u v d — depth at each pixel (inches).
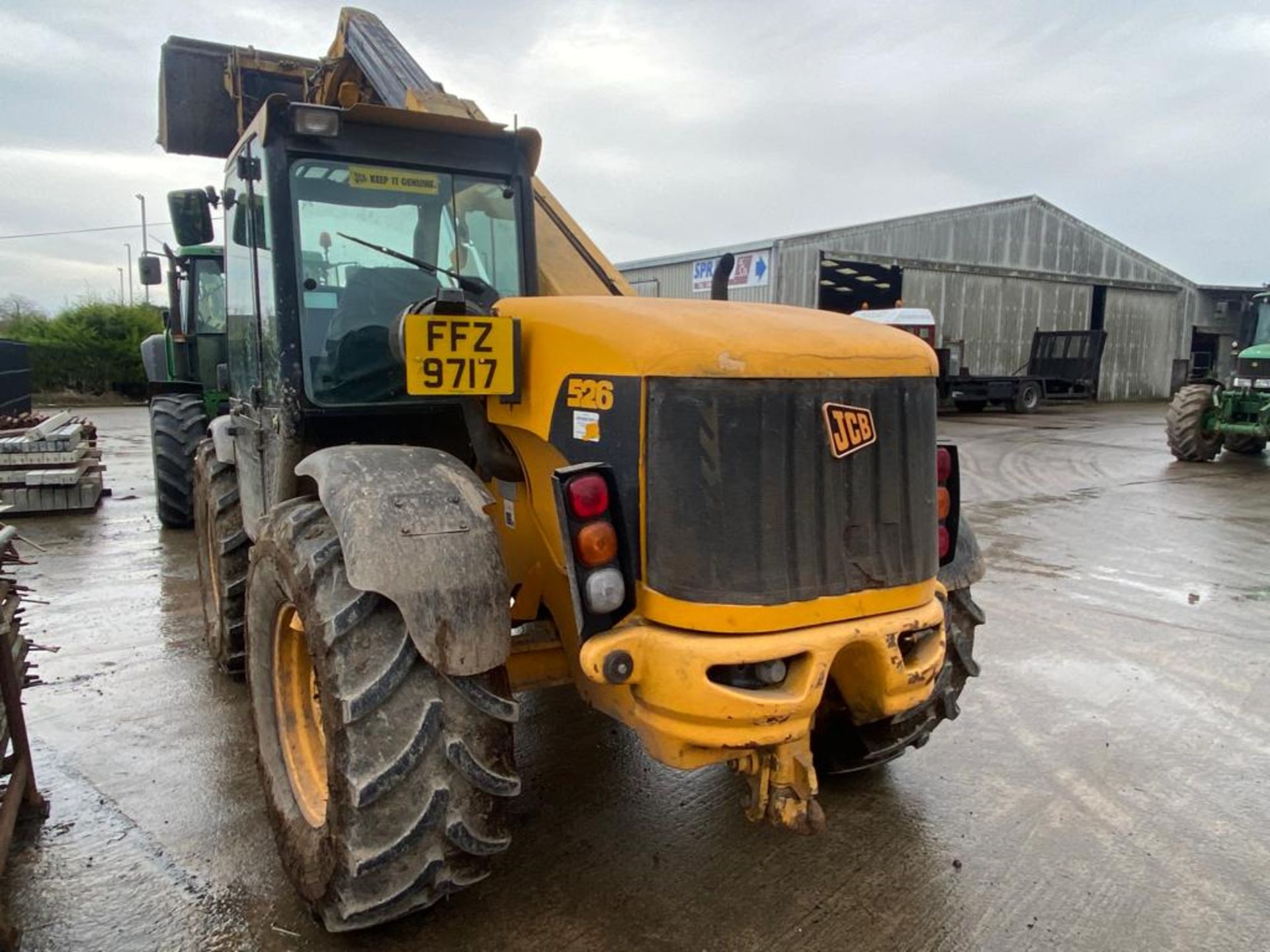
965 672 128.0
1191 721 162.1
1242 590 247.1
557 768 141.2
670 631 86.9
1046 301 1053.2
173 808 127.9
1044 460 515.2
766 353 85.8
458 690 91.4
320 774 107.7
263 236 128.3
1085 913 107.7
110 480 430.9
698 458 84.9
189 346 328.8
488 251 138.5
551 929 102.7
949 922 105.4
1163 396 1210.6
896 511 93.3
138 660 185.8
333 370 124.3
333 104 204.5
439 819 89.5
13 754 121.9
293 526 101.4
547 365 98.4
